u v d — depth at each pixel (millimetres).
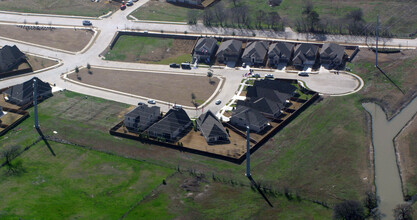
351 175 134125
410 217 118000
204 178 134750
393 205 124250
